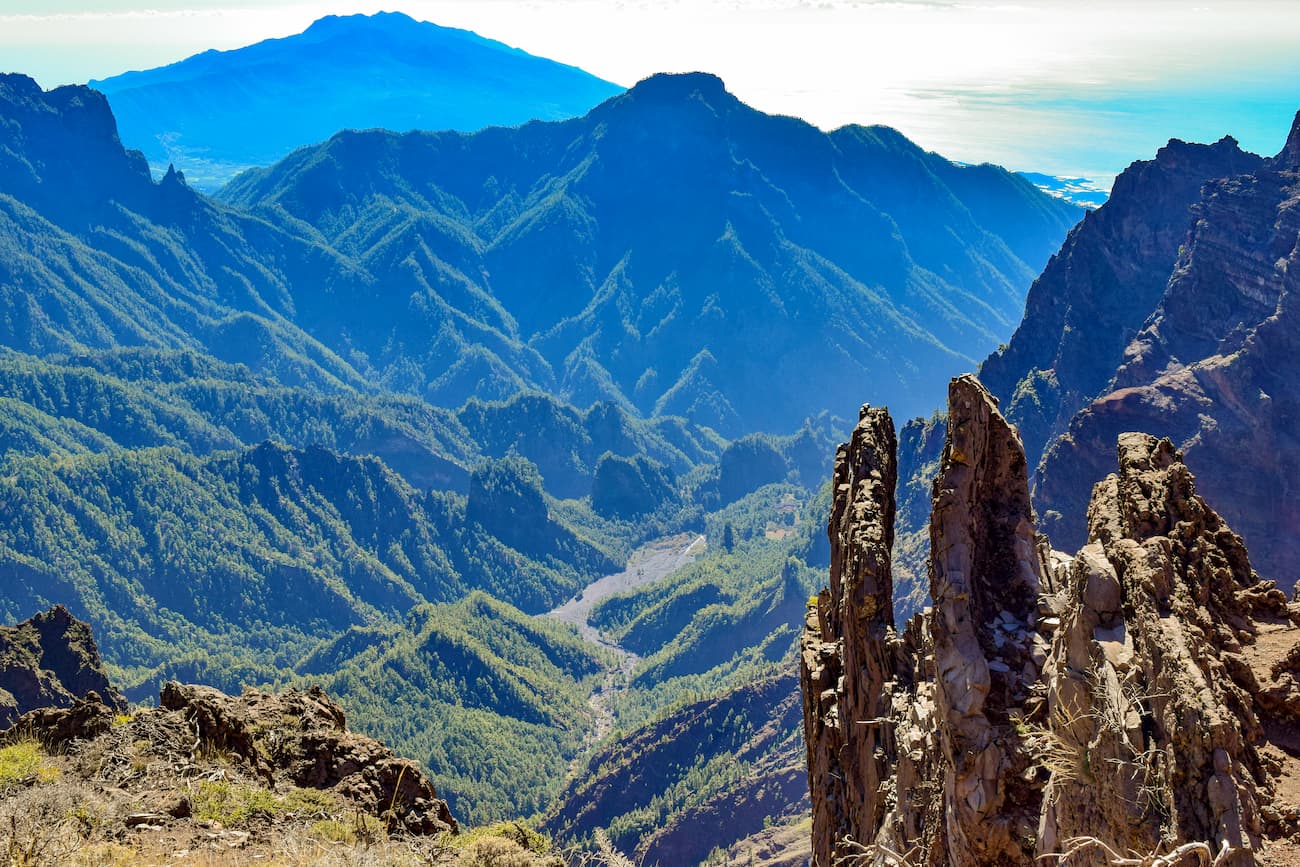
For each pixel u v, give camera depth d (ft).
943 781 70.03
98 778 87.35
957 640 73.26
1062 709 59.52
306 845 81.66
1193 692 50.88
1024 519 80.64
